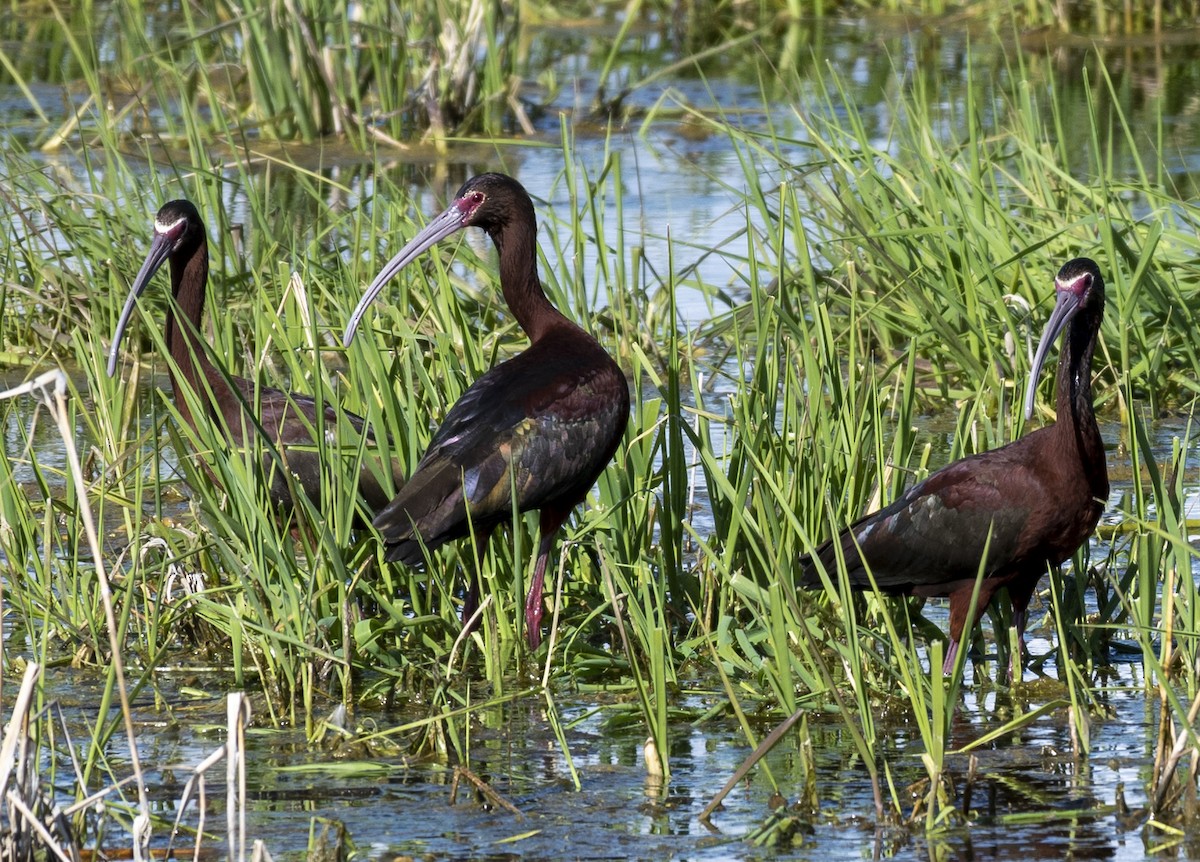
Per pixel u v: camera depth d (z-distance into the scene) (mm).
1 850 8055
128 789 9438
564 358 12320
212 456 11867
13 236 20938
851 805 9203
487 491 11570
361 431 12758
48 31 39312
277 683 10758
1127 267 16859
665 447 12125
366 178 26875
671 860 8508
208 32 24719
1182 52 35531
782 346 16828
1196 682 10328
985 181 20297
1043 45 36531
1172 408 16922
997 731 9492
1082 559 12148
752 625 11297
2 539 12211
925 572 11195
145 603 11859
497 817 9062
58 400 7906
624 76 34938
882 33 38969
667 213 24000
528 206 12852
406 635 11789
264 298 13984
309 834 8719
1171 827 8703
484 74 30391
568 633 11812
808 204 22516
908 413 12469
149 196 21719
